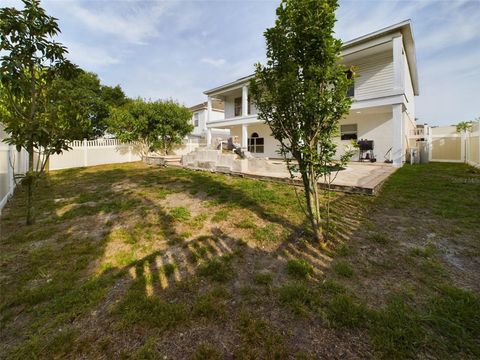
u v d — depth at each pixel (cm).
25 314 211
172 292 231
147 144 1633
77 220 454
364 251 291
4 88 394
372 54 1182
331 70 272
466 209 418
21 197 652
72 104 447
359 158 1248
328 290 223
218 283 245
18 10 360
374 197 514
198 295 226
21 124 384
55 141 438
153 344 172
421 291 214
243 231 374
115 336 182
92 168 1318
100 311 209
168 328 187
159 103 1602
